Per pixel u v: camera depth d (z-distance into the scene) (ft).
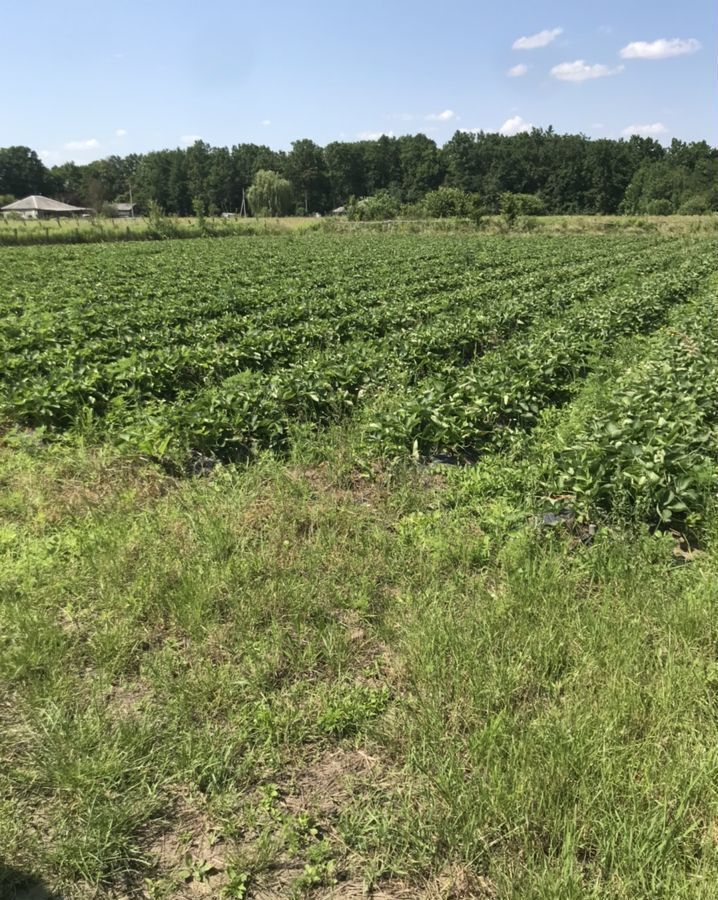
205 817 10.26
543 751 10.71
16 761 10.91
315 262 98.32
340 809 10.38
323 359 34.35
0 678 12.67
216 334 42.09
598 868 9.11
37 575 15.87
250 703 12.28
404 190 472.44
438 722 11.56
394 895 9.12
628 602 14.96
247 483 21.57
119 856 9.48
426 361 35.60
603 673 12.74
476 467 23.15
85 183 495.41
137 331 45.11
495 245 143.23
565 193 418.92
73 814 10.05
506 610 14.79
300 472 23.13
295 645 13.87
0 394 29.19
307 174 469.98
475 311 48.57
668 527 19.24
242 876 9.22
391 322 47.96
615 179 413.80
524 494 20.70
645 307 52.65
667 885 8.68
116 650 13.50
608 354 41.34
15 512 19.34
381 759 11.27
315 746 11.53
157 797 10.38
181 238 191.42
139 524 18.54
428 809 10.11
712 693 12.19
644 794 9.98
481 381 29.12
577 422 27.89
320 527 18.67
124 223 242.17
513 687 12.35
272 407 26.13
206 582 15.47
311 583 15.85
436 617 14.35
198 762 10.82
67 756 10.78
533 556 17.15
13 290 62.69
